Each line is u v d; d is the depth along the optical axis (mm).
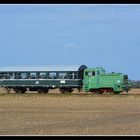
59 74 75812
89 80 73875
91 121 33938
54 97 64625
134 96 65938
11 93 75062
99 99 60969
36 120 34688
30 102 56406
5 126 30688
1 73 77500
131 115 39094
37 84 76375
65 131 27891
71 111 43375
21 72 76938
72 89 77125
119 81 72688
